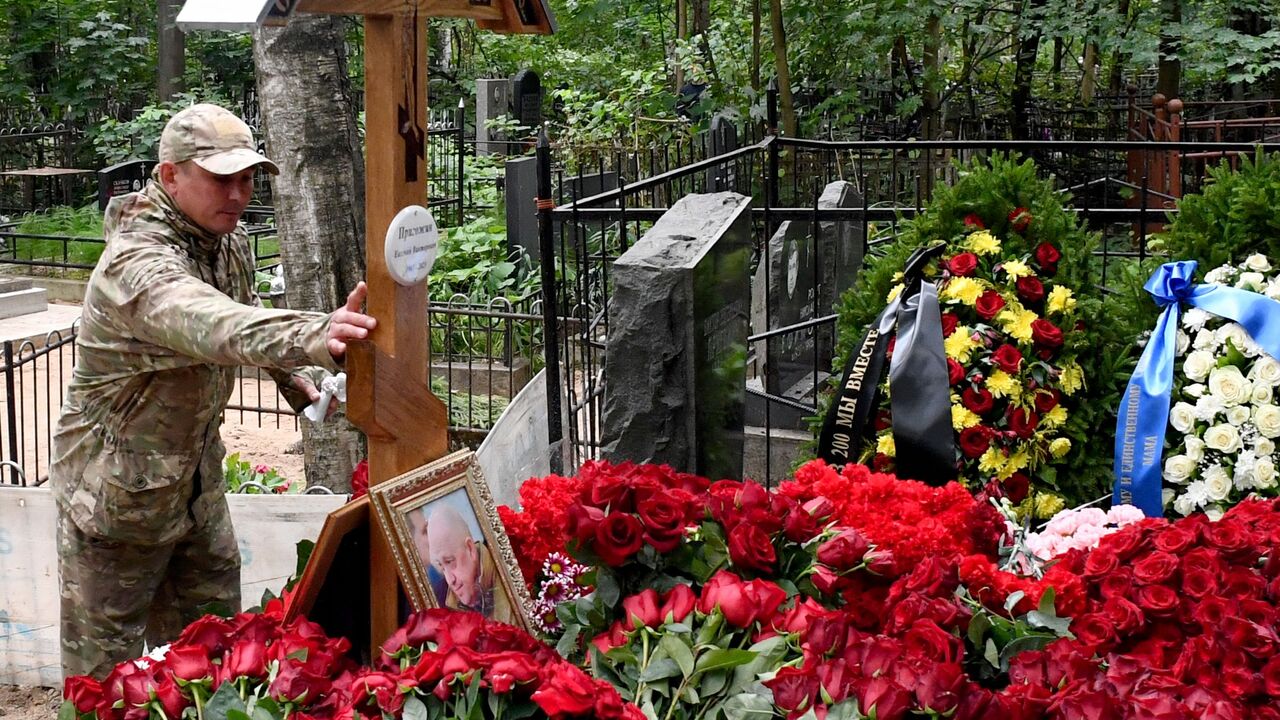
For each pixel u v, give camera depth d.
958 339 4.24
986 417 4.28
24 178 17.94
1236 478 4.16
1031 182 4.54
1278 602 2.59
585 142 14.34
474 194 14.66
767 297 6.86
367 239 2.41
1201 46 13.98
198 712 2.27
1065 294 4.33
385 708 2.17
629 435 4.19
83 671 3.82
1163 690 2.25
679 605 2.39
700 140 14.41
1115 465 4.24
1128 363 4.39
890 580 2.60
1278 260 4.33
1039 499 4.29
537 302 9.87
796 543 2.63
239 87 20.78
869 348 4.11
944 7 13.87
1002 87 17.62
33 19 19.48
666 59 16.95
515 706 2.18
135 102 20.56
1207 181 5.10
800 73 15.40
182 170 3.41
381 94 2.35
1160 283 4.35
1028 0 14.10
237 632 2.43
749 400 7.07
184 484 3.78
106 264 3.29
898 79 15.72
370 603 2.54
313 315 2.61
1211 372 4.20
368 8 2.27
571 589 2.90
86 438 3.62
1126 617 2.53
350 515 2.42
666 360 4.14
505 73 22.33
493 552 2.64
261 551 4.88
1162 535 2.77
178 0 19.58
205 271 3.56
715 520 2.62
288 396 3.73
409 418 2.48
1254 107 18.66
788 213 6.87
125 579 3.78
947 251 4.48
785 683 2.16
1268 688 2.30
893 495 3.05
